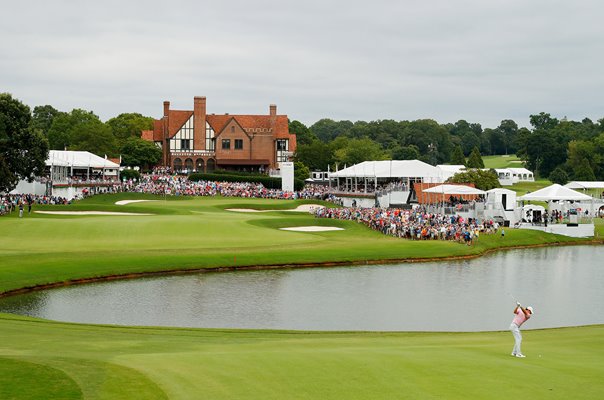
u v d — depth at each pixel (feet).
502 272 225.76
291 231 300.81
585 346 102.78
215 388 68.54
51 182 412.98
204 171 602.85
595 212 444.14
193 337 112.98
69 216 320.70
